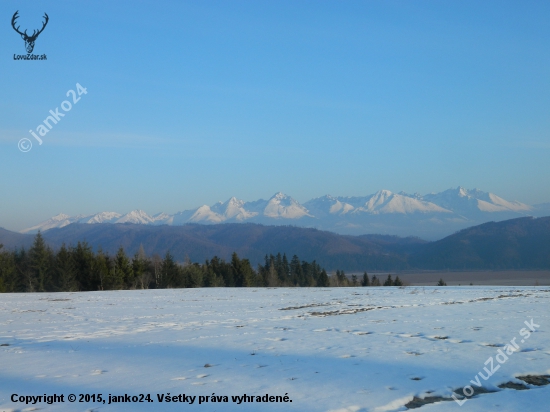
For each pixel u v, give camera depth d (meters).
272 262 79.50
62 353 12.72
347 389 9.25
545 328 16.41
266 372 10.55
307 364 11.28
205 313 22.31
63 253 49.59
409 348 13.08
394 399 8.66
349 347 13.27
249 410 8.13
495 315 20.25
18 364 11.47
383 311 22.58
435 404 8.52
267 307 25.25
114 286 50.06
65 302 29.38
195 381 9.88
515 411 8.17
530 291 36.78
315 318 19.94
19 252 56.62
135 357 12.14
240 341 14.31
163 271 57.16
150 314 22.06
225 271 65.12
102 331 16.64
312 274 84.38
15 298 33.06
